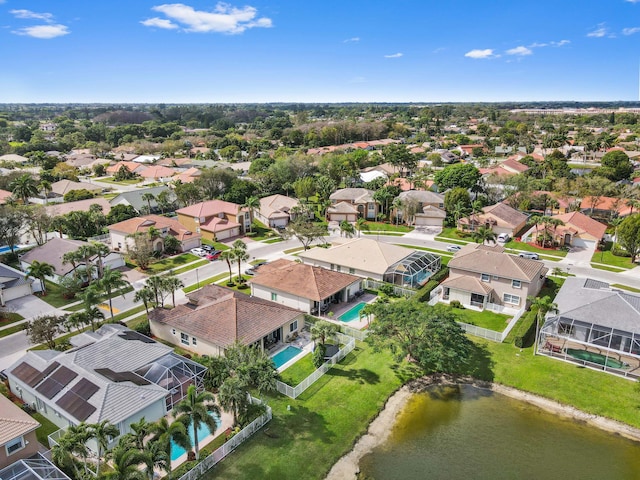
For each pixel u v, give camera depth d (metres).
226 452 31.11
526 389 39.81
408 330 40.62
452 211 96.62
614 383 40.06
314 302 53.72
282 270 58.31
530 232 88.25
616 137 199.75
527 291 54.56
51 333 42.31
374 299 58.84
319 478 29.81
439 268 69.31
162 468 26.83
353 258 65.75
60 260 65.62
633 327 41.62
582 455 32.44
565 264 72.69
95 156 189.12
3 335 48.62
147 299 51.75
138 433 27.20
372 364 43.19
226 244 83.88
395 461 31.61
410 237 89.19
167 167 159.38
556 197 101.94
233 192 105.56
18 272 60.22
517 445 33.38
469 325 49.34
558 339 47.06
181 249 79.19
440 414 36.75
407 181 120.00
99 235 85.69
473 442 33.66
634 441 33.84
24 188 95.12
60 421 33.47
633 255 72.81
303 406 36.62
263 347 45.12
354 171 138.00
